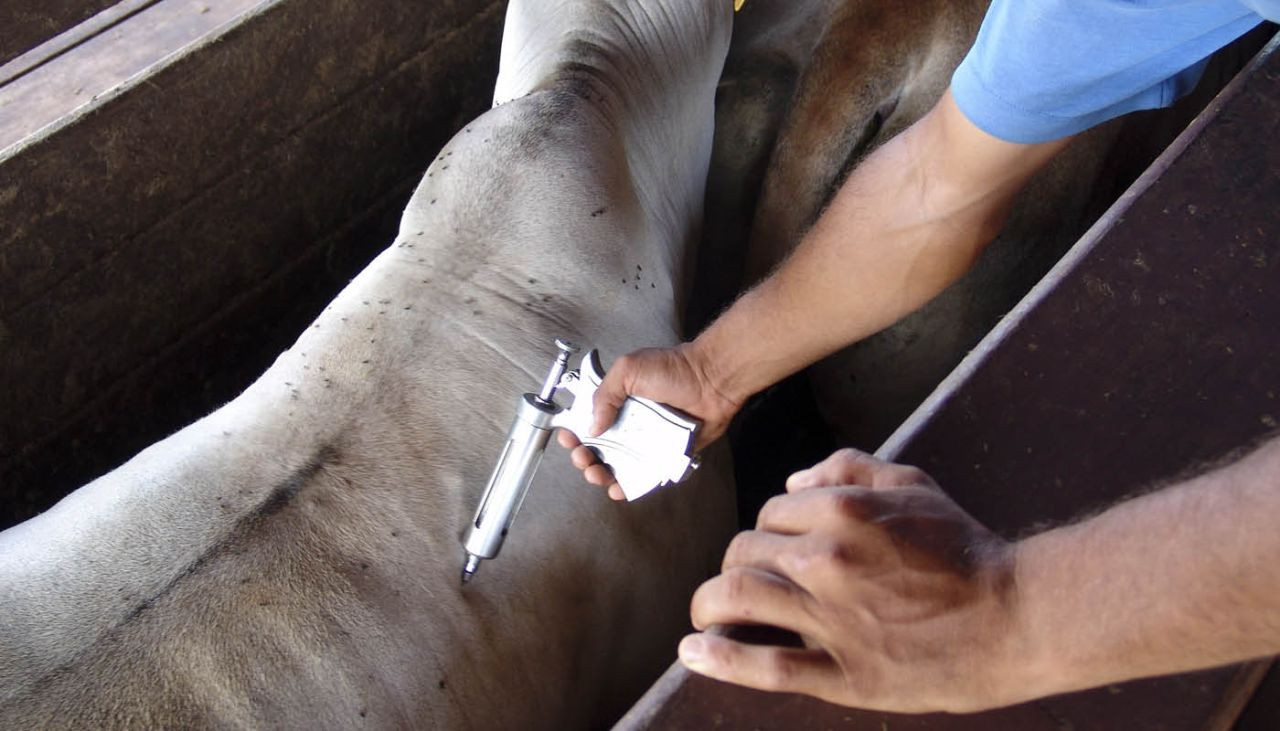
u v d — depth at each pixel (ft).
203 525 4.13
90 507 4.23
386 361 4.76
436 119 7.37
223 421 4.57
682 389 3.60
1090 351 3.11
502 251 5.31
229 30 5.83
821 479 2.69
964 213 3.24
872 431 7.14
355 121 6.80
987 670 2.21
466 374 4.80
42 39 6.95
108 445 6.33
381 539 4.25
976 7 6.61
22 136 5.29
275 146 6.37
